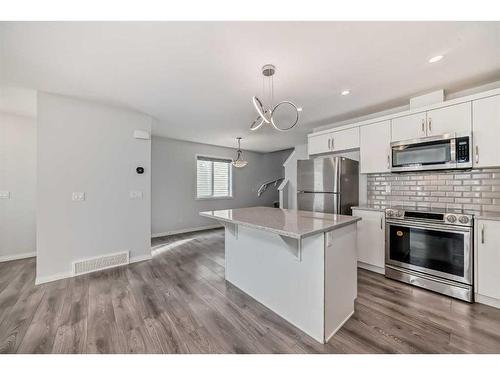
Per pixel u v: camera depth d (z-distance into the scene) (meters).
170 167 5.11
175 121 3.70
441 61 1.93
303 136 4.79
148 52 1.79
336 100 2.82
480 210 2.33
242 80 2.27
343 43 1.67
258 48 1.74
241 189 6.48
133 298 2.20
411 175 2.85
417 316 1.85
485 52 1.79
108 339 1.60
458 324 1.74
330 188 3.09
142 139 3.32
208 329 1.71
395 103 2.93
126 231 3.18
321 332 1.56
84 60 1.91
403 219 2.48
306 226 1.56
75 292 2.32
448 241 2.16
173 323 1.79
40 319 1.84
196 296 2.24
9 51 1.77
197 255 3.58
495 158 2.05
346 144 3.26
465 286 2.06
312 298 1.62
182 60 1.91
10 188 3.31
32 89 2.50
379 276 2.69
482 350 1.46
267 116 2.05
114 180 3.07
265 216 2.07
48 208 2.61
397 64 1.98
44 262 2.58
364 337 1.61
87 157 2.86
